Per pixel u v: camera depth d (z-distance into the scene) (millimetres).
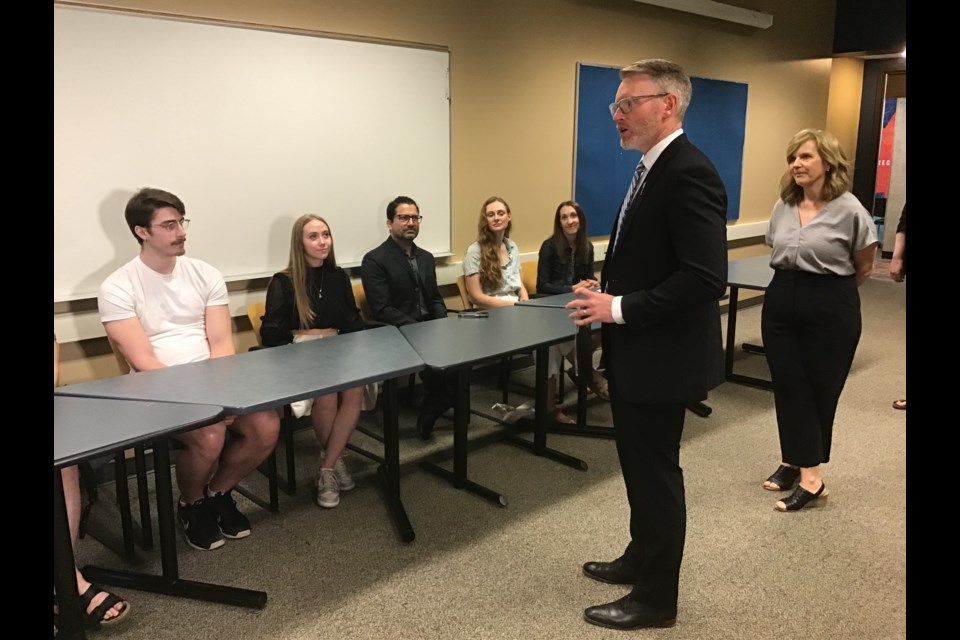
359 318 3195
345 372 2057
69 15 2504
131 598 2010
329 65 3244
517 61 4074
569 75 4391
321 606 1978
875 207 8438
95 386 1946
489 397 3863
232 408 1751
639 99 1574
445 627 1878
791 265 2438
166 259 2383
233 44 2932
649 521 1749
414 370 2131
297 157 3215
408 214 3289
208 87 2893
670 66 1563
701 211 1505
